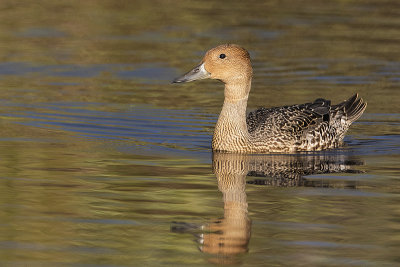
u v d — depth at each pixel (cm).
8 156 1661
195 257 1131
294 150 1795
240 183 1499
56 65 2647
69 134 1894
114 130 1950
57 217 1287
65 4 3591
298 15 3456
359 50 2873
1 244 1168
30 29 3117
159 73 2580
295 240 1196
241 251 1152
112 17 3356
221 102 2281
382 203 1372
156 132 1950
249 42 2973
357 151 1803
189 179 1524
